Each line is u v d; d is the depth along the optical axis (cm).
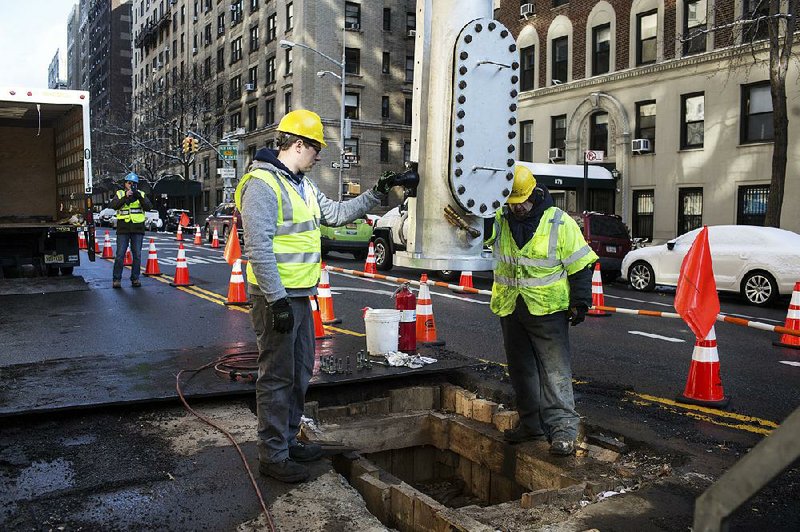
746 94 2155
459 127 345
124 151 6700
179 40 6594
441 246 359
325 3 4291
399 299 666
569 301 455
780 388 658
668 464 440
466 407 570
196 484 371
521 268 455
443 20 348
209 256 2234
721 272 1390
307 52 4250
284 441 385
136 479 376
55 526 321
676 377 698
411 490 391
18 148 1684
